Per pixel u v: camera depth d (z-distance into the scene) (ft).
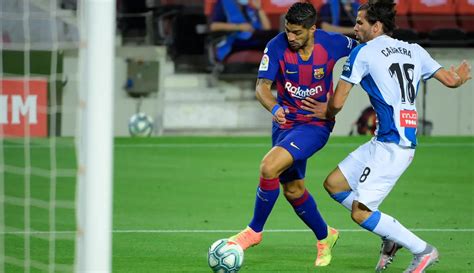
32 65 151.94
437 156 140.67
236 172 126.11
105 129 43.65
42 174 121.90
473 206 101.30
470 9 181.57
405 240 63.26
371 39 64.75
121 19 177.17
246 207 100.37
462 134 165.17
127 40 177.27
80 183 45.14
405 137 62.59
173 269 69.26
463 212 97.35
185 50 180.86
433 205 101.81
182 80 175.83
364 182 63.10
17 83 149.28
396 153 62.75
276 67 68.59
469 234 84.79
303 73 68.49
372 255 74.74
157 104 166.20
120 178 120.67
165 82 174.81
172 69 178.70
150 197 106.83
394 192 110.93
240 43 177.47
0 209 96.68
